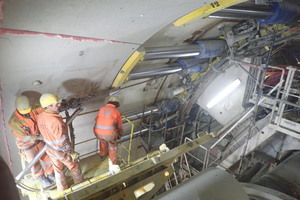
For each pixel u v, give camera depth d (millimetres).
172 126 8664
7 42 2432
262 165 5133
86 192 2975
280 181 3238
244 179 4789
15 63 2812
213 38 6480
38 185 4203
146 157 4078
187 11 3205
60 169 3727
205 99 7812
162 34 4723
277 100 5234
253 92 6508
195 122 9125
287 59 8102
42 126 3225
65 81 3850
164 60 5973
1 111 3199
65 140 3320
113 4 2482
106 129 4172
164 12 3039
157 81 6812
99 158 5402
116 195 3359
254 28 5941
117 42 3551
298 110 5777
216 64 6469
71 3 2248
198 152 8758
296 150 5570
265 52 6477
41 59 3027
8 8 1999
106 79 4598
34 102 3682
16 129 3314
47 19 2357
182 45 5398
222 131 6332
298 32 5441
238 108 7113
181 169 7512
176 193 1794
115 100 4312
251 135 6277
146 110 7543
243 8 3877
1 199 898
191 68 6484
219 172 2076
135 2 2570
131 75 5121
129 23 3066
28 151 3553
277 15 4367
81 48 3236
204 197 1760
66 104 4043
